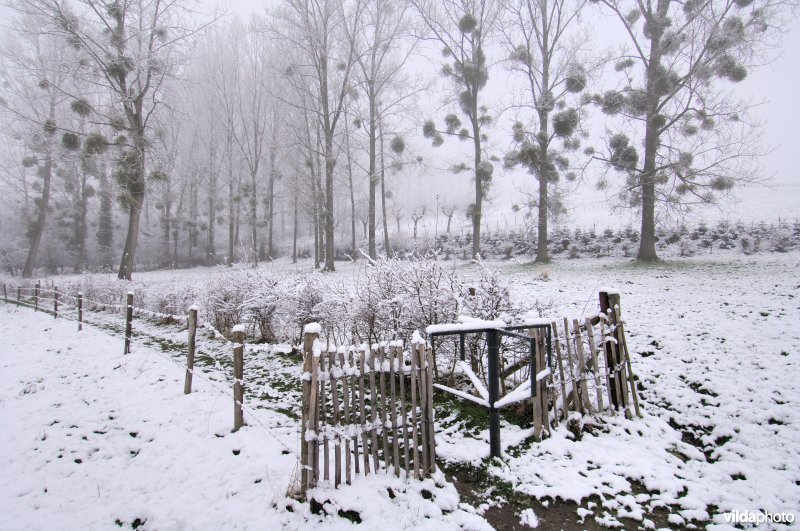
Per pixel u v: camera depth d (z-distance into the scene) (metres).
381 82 22.36
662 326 6.73
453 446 3.70
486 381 4.77
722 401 4.27
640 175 16.00
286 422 4.29
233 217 31.59
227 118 31.62
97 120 18.86
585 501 2.93
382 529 2.61
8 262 30.95
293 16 21.28
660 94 15.92
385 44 21.81
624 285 11.01
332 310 6.86
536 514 2.81
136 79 17.47
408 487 3.02
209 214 34.78
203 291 10.33
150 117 20.12
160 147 20.36
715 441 3.70
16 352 8.41
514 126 18.61
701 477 3.20
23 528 2.93
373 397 3.10
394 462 3.16
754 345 5.45
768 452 3.40
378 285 6.05
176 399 5.17
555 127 16.41
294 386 5.51
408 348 5.23
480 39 19.28
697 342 5.85
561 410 4.11
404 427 3.11
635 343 6.18
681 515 2.78
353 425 3.06
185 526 2.80
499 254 24.27
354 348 3.14
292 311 7.66
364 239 37.50
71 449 4.09
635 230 22.47
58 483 3.50
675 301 8.42
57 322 11.55
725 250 18.23
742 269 12.57
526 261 20.83
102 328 10.60
